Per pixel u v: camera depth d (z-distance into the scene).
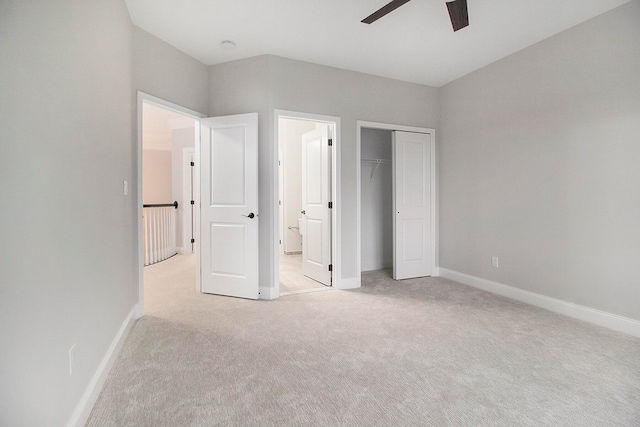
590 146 2.72
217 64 3.54
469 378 1.87
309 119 3.57
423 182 4.30
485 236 3.71
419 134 4.24
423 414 1.55
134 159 2.78
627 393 1.71
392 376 1.89
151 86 2.88
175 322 2.73
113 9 2.10
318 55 3.39
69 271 1.39
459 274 4.07
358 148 3.83
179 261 5.54
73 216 1.45
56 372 1.24
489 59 3.51
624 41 2.49
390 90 4.02
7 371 0.93
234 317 2.85
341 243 3.76
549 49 3.02
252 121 3.29
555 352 2.19
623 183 2.52
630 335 2.46
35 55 1.12
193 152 6.29
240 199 3.38
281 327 2.62
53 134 1.25
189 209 6.33
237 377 1.87
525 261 3.27
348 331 2.54
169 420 1.50
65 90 1.37
